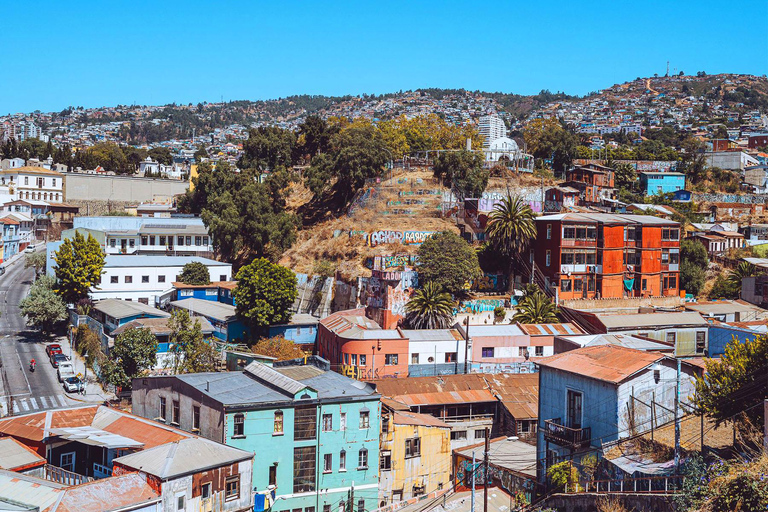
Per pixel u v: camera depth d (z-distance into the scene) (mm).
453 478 60344
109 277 106688
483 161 139625
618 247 102750
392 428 57438
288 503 51406
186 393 53156
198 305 100812
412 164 138500
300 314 98188
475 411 69062
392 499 57344
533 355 83312
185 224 131875
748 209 146375
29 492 39344
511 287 99000
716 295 106625
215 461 44469
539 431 48062
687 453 40531
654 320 82750
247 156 152125
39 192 166625
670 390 44812
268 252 123125
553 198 127250
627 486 39656
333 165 127812
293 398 51812
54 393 76188
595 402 43969
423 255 94375
